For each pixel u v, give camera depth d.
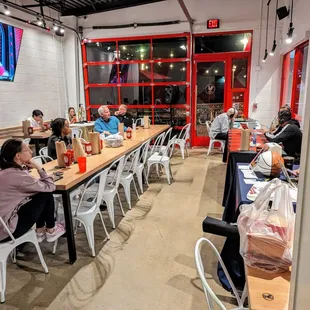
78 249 2.70
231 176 3.17
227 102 7.00
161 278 2.28
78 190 3.05
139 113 7.53
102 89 7.63
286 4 5.80
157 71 7.20
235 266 2.00
